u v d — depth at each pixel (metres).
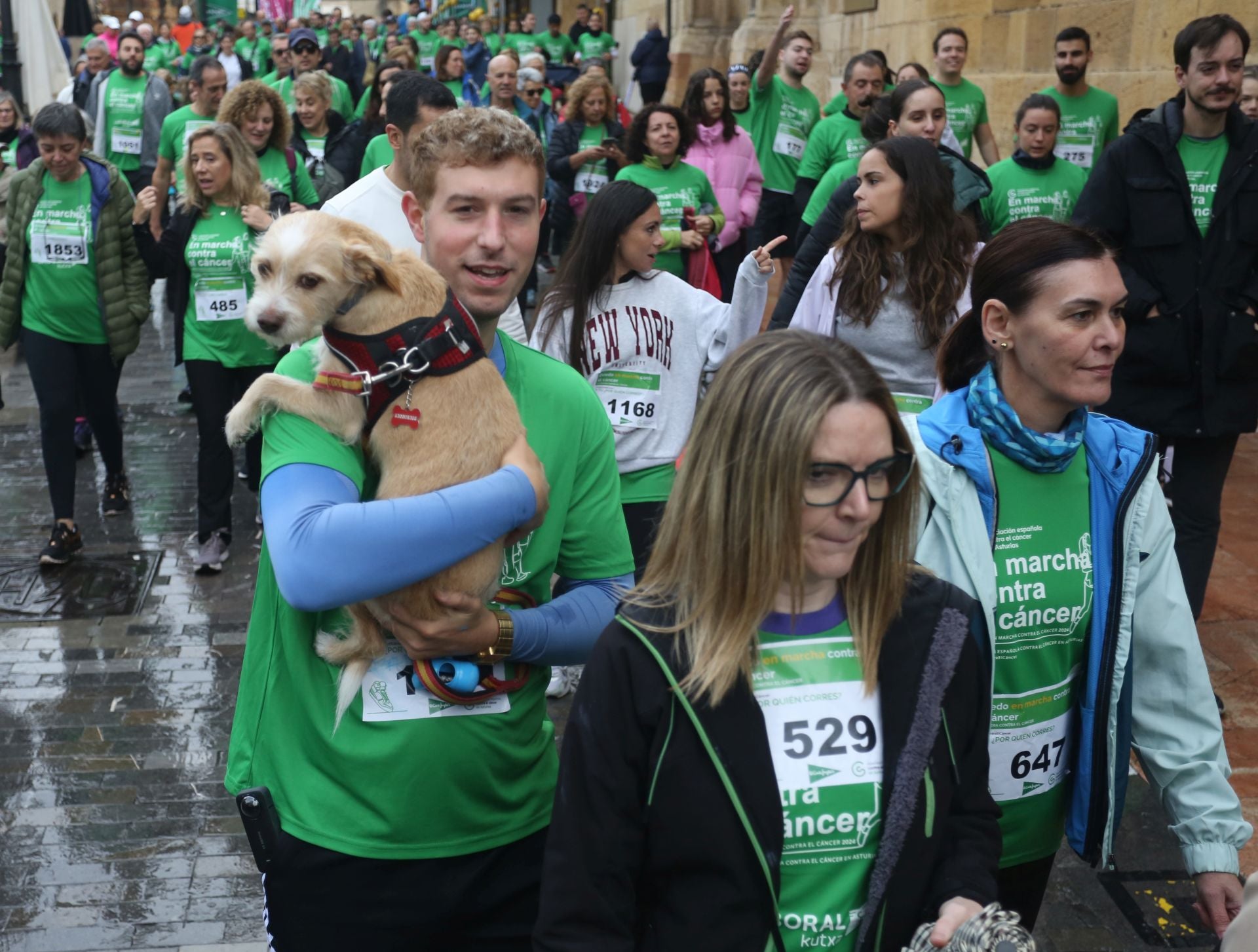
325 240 1.94
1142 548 2.32
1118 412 4.64
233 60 21.94
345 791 2.06
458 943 2.19
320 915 2.09
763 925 1.73
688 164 7.80
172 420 8.85
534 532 2.17
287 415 1.99
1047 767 2.36
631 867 1.76
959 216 4.17
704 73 8.55
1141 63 9.20
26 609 5.77
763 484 1.69
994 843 1.88
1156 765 2.36
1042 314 2.24
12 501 7.21
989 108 11.54
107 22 25.25
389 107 4.35
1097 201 4.59
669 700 1.73
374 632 2.03
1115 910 3.56
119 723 4.73
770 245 4.33
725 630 1.72
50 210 6.27
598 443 2.26
